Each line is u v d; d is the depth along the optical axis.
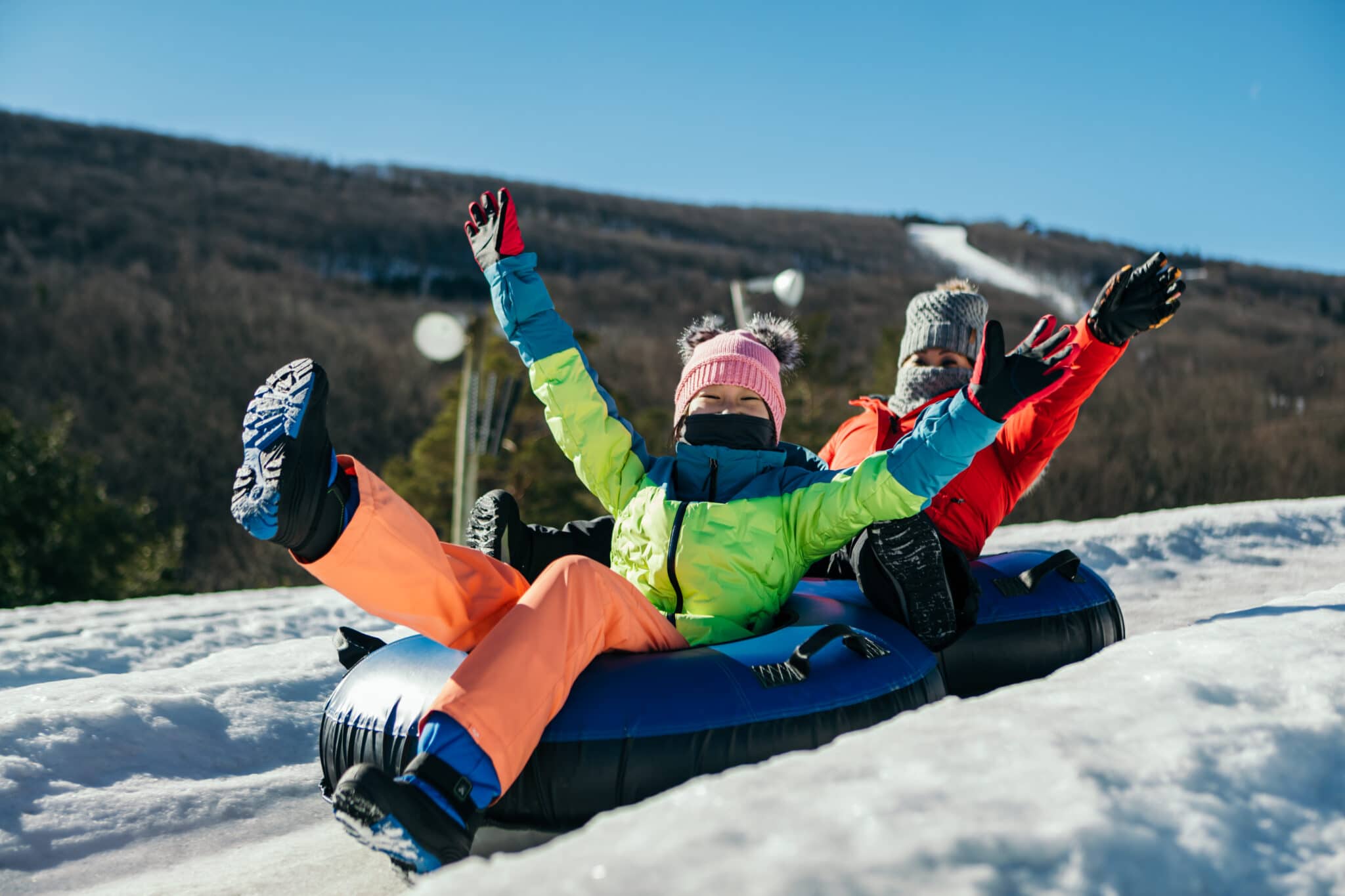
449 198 93.44
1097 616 3.06
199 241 66.94
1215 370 45.34
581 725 1.90
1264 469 34.69
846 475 2.38
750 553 2.38
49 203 67.25
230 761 3.02
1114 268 77.44
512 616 1.86
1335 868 1.08
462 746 1.68
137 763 2.85
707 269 80.19
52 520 17.95
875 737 1.36
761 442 2.63
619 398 21.94
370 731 2.02
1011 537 6.46
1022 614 2.92
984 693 2.84
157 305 48.50
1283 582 5.34
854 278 75.44
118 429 38.72
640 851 1.04
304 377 1.76
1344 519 6.96
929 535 2.46
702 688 1.98
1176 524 6.61
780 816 1.10
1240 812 1.16
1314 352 49.62
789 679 2.05
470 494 13.34
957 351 3.44
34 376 40.88
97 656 4.78
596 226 91.88
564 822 1.89
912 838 1.02
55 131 83.50
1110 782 1.17
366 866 2.09
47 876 2.20
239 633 5.39
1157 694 1.51
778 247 90.25
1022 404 2.14
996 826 1.05
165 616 5.89
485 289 70.12
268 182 86.00
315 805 2.69
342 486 1.87
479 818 1.69
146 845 2.38
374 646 2.42
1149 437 35.72
